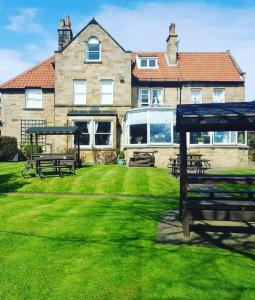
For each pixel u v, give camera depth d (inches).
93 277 258.5
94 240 339.9
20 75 1323.8
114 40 1235.2
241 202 408.8
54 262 286.5
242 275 259.1
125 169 875.4
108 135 1209.4
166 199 553.3
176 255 298.4
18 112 1273.4
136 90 1282.0
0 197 569.0
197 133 1136.2
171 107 1090.1
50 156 890.1
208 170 926.4
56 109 1221.7
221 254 300.2
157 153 1074.1
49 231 369.4
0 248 319.3
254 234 358.3
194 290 237.3
